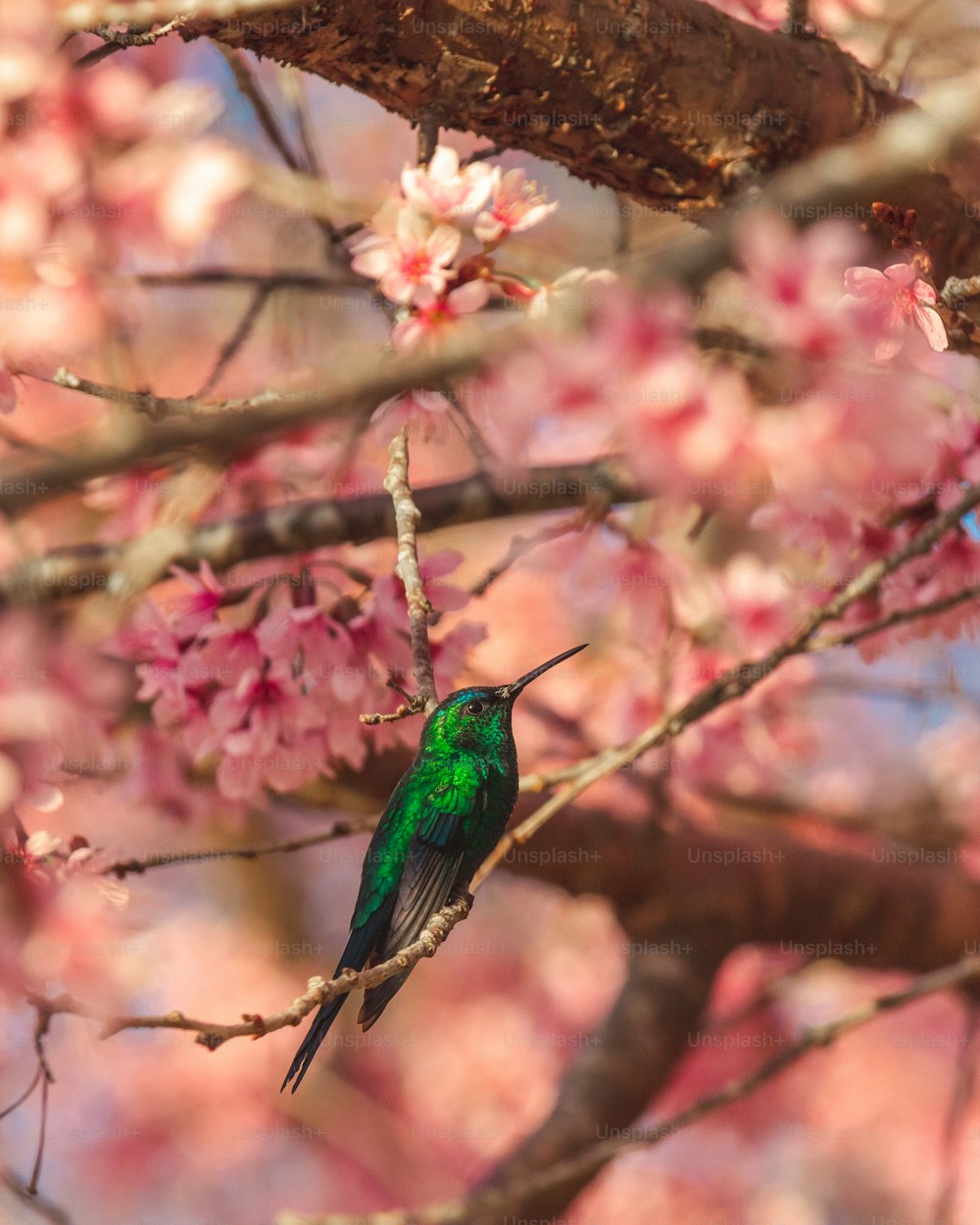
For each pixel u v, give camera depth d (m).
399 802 6.14
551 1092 16.47
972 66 8.05
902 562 6.20
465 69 5.72
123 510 7.80
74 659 6.85
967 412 6.64
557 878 9.84
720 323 5.61
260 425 3.71
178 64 9.74
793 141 6.03
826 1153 16.16
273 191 7.49
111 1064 15.95
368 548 8.03
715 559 10.64
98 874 6.41
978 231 5.97
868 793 13.29
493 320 6.10
